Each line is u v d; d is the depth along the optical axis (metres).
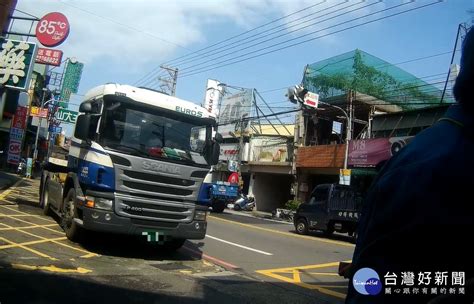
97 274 7.27
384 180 1.22
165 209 8.91
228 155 38.97
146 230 8.76
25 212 12.95
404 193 1.15
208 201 9.45
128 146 8.70
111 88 8.80
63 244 9.30
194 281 7.64
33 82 40.56
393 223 1.16
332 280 8.97
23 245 8.63
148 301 6.08
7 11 16.09
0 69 15.78
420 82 26.36
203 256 10.30
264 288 7.65
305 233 17.67
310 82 28.72
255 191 35.78
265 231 17.25
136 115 8.94
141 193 8.70
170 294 6.58
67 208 9.98
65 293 5.93
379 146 22.50
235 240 13.75
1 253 7.72
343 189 17.08
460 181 1.10
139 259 9.04
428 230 1.10
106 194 8.48
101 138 8.60
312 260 11.38
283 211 27.92
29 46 15.80
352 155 24.05
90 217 8.45
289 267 10.14
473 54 1.19
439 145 1.17
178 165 8.98
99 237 10.62
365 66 26.25
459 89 1.21
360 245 1.26
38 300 5.46
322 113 28.75
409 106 25.91
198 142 9.46
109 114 8.71
